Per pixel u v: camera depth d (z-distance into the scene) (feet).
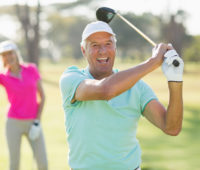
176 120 11.54
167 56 10.77
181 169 27.94
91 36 11.80
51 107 68.28
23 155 32.12
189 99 82.99
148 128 47.70
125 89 10.45
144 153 33.83
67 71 12.10
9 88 22.29
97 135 11.46
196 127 48.57
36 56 174.50
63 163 29.60
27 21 173.58
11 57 22.61
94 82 10.77
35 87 22.75
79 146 11.73
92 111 11.46
